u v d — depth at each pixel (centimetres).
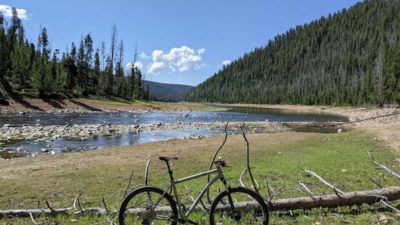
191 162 1616
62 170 1401
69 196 1000
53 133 3158
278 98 18025
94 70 10325
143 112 7881
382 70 9375
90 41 10162
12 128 3384
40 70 7731
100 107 7731
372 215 731
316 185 1042
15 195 1014
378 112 7394
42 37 11050
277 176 1195
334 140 2422
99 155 1836
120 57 10931
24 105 6394
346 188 1004
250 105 17650
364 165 1386
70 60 9419
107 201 927
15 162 1609
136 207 782
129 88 10831
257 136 2859
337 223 691
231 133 3669
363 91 10575
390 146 1977
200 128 4234
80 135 3114
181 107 10638
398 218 718
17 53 8481
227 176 1208
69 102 7381
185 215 596
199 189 991
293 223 689
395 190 797
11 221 730
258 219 698
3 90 6594
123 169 1429
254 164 1500
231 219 677
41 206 900
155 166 1510
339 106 12025
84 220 721
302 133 3131
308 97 15062
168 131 3775
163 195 595
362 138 2434
